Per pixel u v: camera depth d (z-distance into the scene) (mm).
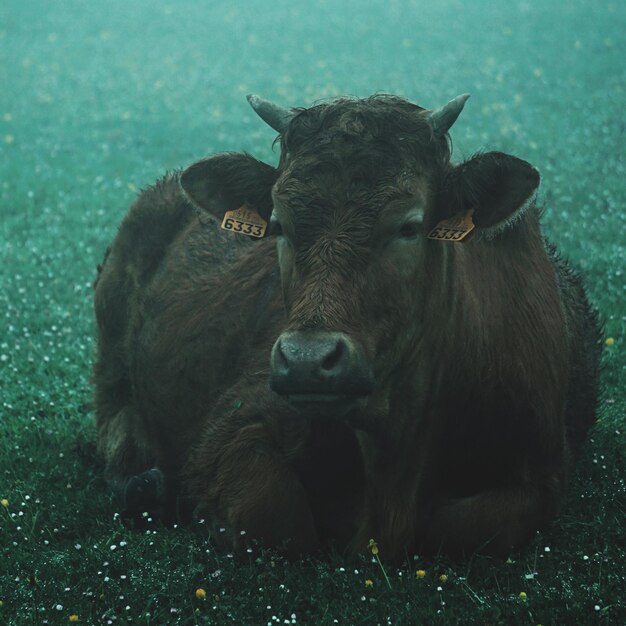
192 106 39594
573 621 7852
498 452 9359
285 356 7391
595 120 33562
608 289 17438
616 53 44906
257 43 52469
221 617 8133
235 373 10641
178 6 62812
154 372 11773
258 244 11477
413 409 8906
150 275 12625
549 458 9547
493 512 9156
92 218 24781
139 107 39781
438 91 39469
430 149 8258
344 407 7684
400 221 7891
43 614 8203
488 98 38031
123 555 9305
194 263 12055
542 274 10273
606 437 11945
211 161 8953
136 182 28812
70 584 8875
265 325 10492
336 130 8023
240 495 9344
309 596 8469
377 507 9133
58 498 11023
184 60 49031
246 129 35594
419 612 8016
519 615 7930
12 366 14945
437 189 8359
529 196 8336
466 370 9148
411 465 9148
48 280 19672
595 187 25312
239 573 8828
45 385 14320
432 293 8570
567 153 29312
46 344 16172
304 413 7637
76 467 12031
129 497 10531
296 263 7852
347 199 7809
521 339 9586
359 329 7707
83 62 48938
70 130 36062
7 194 27297
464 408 9234
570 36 49375
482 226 8523
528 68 43125
